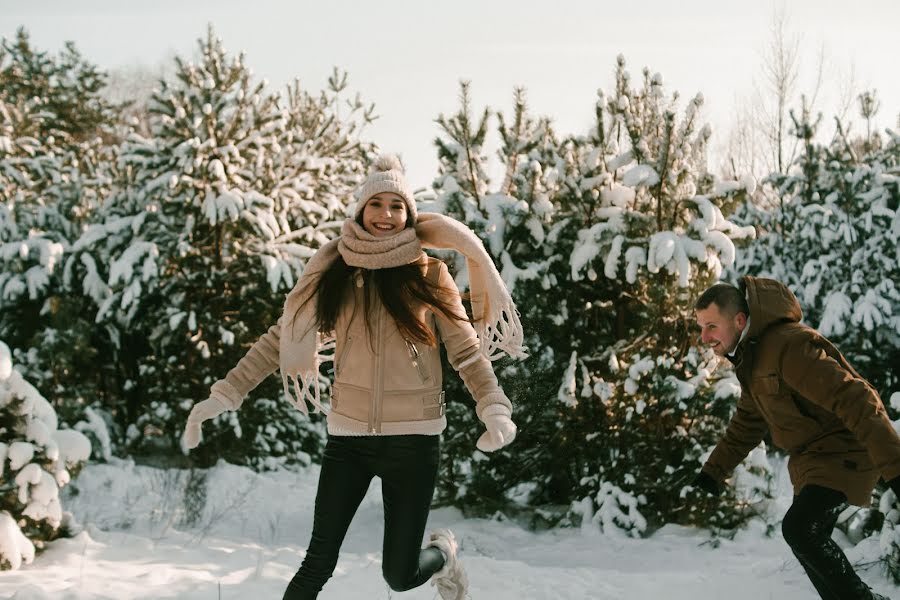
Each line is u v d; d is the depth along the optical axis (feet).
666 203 20.72
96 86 88.12
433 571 10.60
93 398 26.99
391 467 9.62
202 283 27.50
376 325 9.65
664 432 19.88
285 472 27.17
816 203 33.58
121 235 28.19
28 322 28.22
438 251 19.94
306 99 34.65
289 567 15.23
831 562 10.73
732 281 34.68
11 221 28.32
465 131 21.83
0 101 36.42
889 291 29.99
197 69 28.94
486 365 9.83
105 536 16.39
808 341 10.74
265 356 10.21
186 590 13.10
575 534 19.58
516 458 21.01
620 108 20.92
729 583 14.39
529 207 21.03
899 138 33.86
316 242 29.81
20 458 14.44
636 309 21.39
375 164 10.27
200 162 27.09
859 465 10.78
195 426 9.87
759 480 19.07
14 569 13.89
